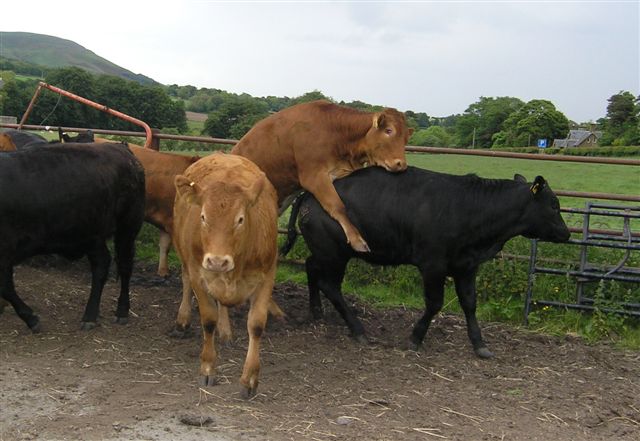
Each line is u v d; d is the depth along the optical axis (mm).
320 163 6797
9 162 6047
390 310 8070
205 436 4387
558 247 8258
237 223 4531
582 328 7562
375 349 6676
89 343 6340
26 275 8523
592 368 6391
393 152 6645
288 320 7406
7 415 4617
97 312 6832
